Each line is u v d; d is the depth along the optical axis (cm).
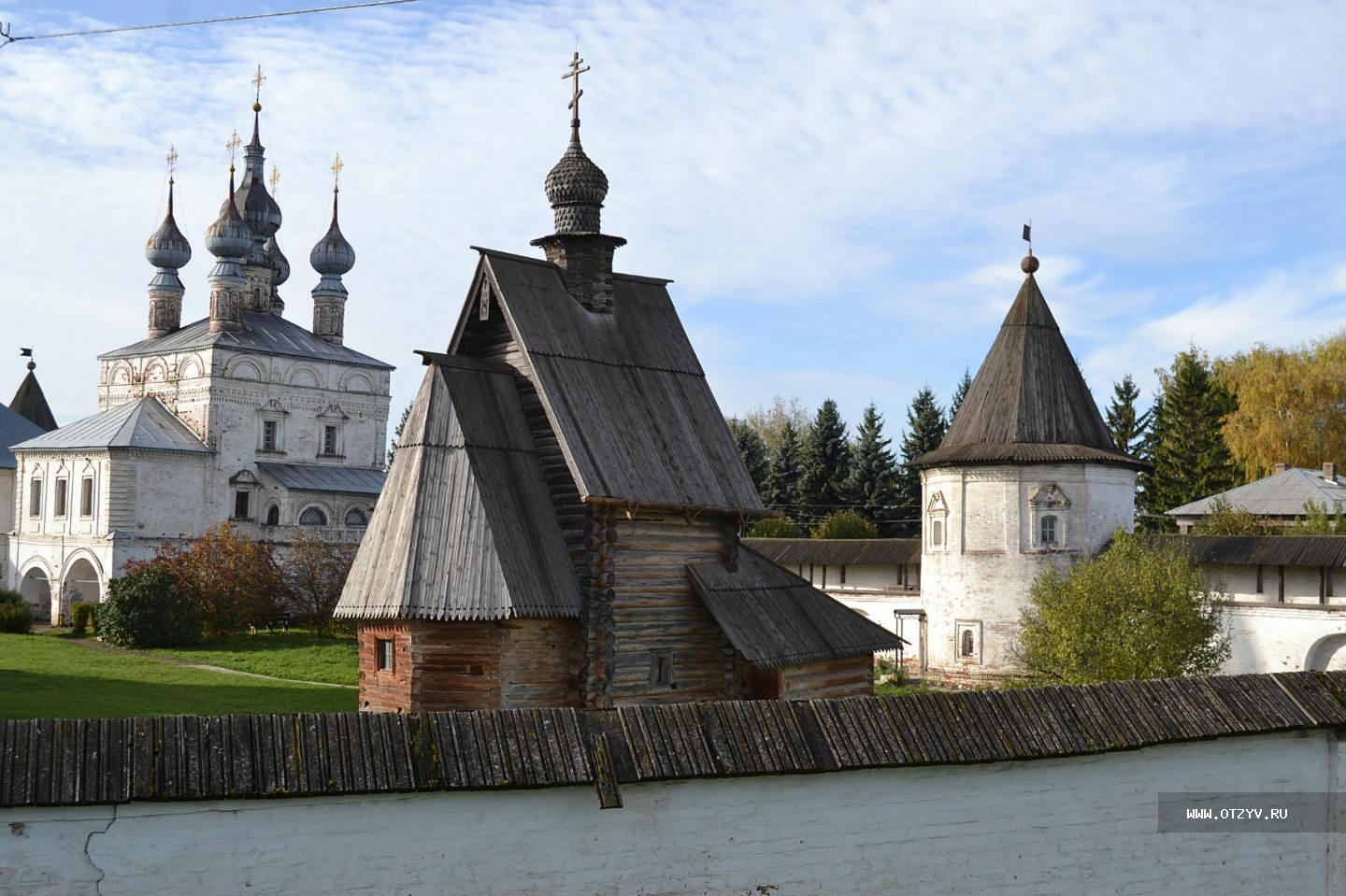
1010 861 1734
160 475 8044
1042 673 4356
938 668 5659
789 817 1653
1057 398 5575
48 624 8062
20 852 1401
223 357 8406
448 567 2653
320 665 5684
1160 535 5384
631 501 2780
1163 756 1817
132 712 4169
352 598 2712
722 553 3080
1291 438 8512
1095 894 1762
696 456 3042
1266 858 1845
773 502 10494
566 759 1573
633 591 2848
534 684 2700
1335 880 1867
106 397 9069
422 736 1554
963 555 5572
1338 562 4834
